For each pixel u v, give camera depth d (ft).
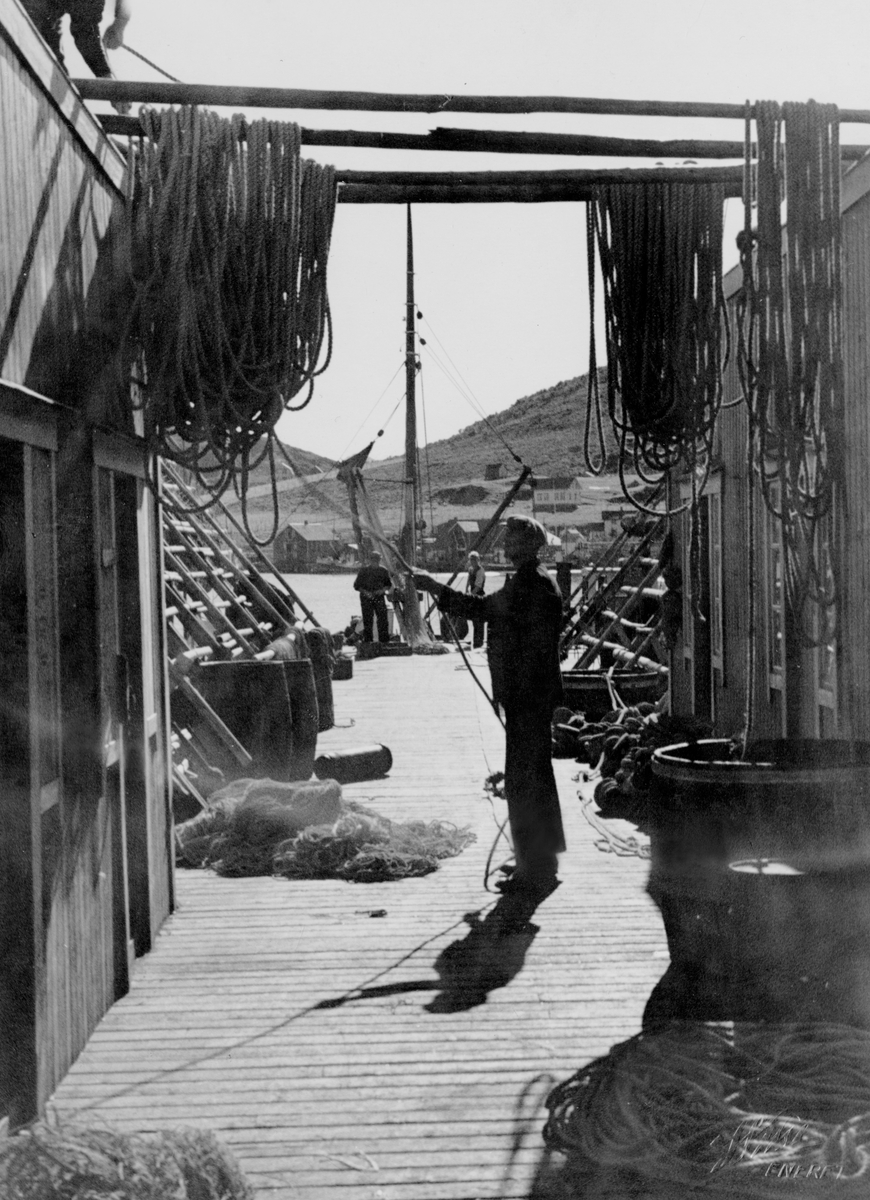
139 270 14.93
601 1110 11.53
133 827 17.30
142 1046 13.67
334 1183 10.44
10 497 11.77
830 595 19.88
